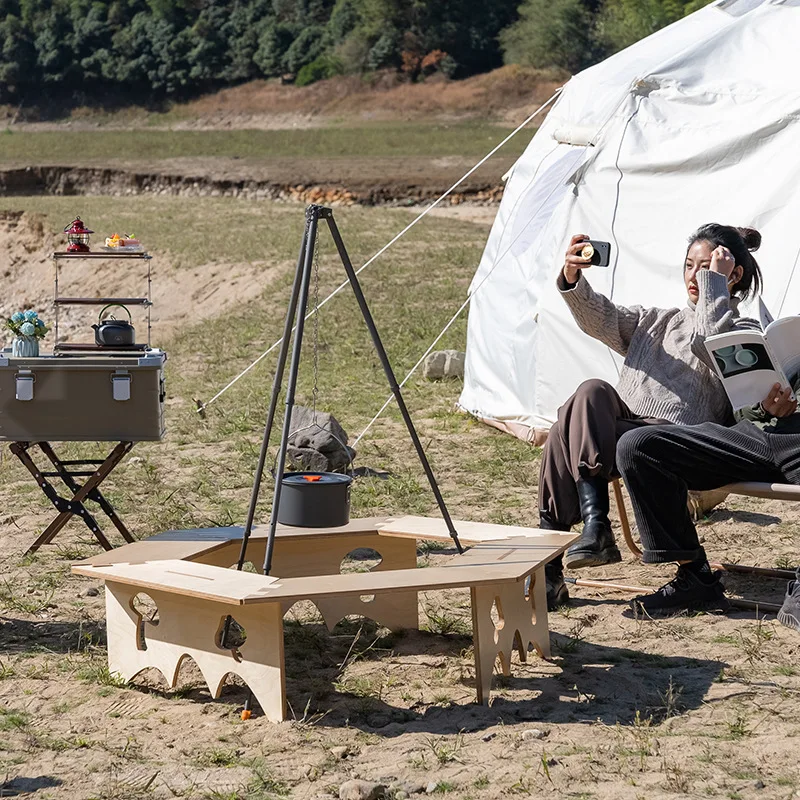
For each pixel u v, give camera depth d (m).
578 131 9.52
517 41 77.06
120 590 4.79
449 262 21.64
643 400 5.66
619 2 78.94
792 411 5.38
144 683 4.88
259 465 4.90
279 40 82.88
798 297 7.63
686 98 8.61
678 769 3.83
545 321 9.28
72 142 59.25
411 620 5.48
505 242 10.56
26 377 6.17
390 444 9.71
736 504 7.59
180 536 5.31
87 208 32.97
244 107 77.94
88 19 87.94
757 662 4.88
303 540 5.43
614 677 4.78
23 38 87.75
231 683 4.85
